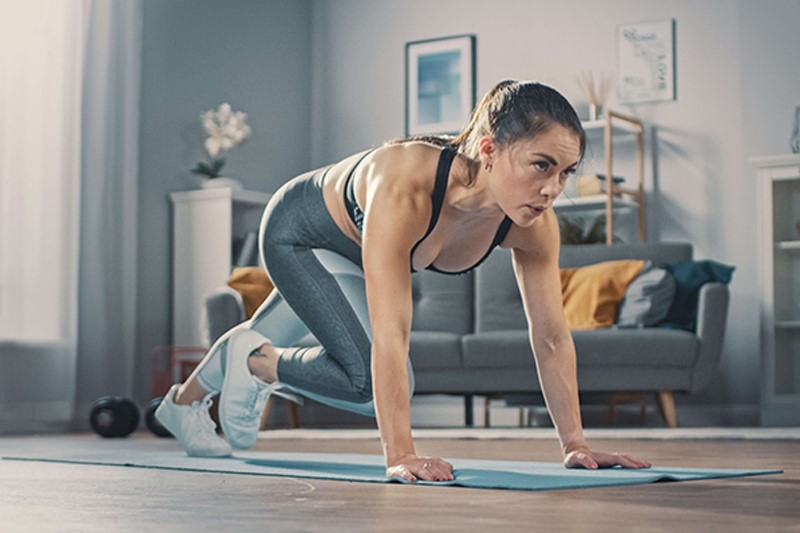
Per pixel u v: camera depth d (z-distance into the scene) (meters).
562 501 1.41
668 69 6.37
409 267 1.88
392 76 7.23
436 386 5.22
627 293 5.33
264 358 2.54
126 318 5.84
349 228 2.21
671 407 5.07
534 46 6.75
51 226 5.47
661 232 6.32
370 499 1.46
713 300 5.04
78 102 5.65
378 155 2.01
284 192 2.35
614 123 6.21
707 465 2.32
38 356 5.39
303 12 7.47
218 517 1.23
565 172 1.77
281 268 2.32
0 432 5.27
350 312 2.26
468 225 1.96
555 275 2.10
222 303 5.29
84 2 5.72
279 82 7.24
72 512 1.32
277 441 3.97
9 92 5.35
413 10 7.18
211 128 6.39
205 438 2.73
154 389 5.62
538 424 6.08
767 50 5.99
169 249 6.30
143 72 6.27
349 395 2.29
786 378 5.59
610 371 5.02
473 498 1.47
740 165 6.17
